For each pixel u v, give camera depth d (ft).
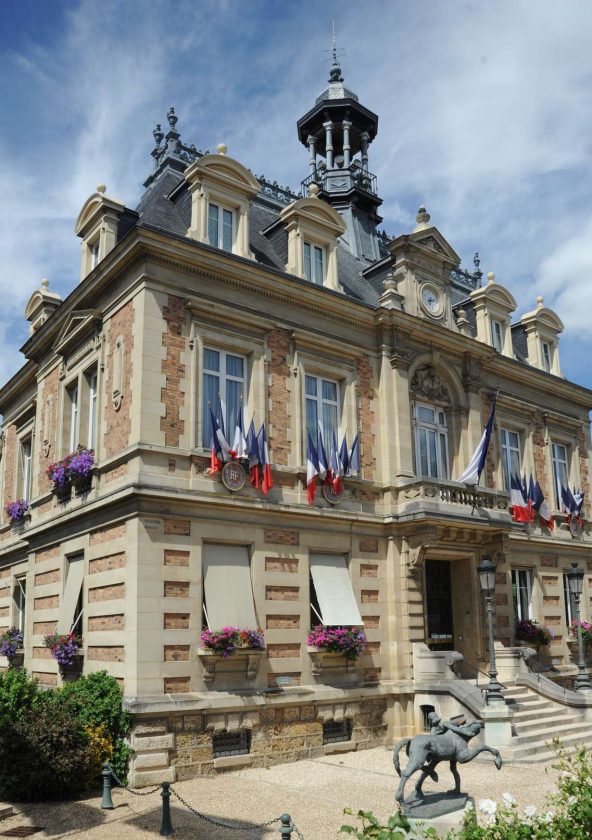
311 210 77.41
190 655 58.59
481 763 60.54
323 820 43.21
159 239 63.16
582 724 71.72
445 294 88.07
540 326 106.73
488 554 81.82
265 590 64.69
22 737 47.70
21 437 96.99
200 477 62.39
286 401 70.59
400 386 78.89
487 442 81.56
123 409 63.16
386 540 75.10
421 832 25.43
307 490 69.51
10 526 93.30
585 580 101.91
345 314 76.64
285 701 62.59
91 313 69.72
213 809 46.14
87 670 62.18
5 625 90.68
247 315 68.44
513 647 83.15
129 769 53.31
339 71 108.27
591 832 25.05
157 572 58.34
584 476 106.93
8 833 41.29
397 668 72.13
